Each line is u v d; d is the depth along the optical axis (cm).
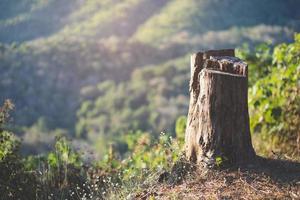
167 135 629
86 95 8325
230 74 522
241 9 11600
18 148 603
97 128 7388
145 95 8131
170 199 477
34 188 601
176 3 12962
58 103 7919
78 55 9000
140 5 13088
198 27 11606
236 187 487
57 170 650
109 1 13412
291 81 735
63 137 719
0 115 597
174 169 532
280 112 725
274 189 479
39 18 12912
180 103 7775
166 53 9919
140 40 10519
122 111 7900
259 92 749
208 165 520
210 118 527
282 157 595
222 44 9869
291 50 763
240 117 526
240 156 527
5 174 585
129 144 933
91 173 673
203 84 530
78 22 12812
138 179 560
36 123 7219
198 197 473
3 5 13300
